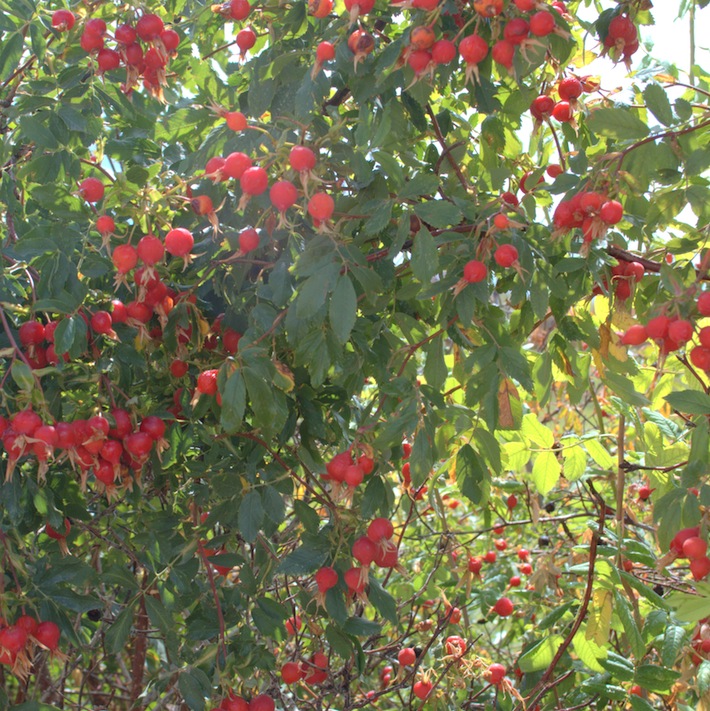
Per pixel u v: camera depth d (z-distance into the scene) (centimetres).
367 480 215
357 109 240
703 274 183
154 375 241
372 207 200
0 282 206
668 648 232
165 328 223
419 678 293
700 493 203
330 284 187
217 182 200
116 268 207
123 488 220
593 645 246
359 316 238
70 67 232
